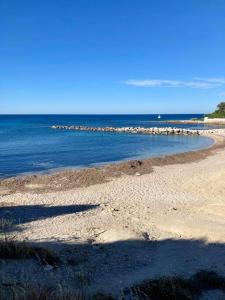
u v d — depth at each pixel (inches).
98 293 293.7
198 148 1824.6
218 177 887.1
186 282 318.7
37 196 789.2
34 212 652.1
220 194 753.6
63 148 1808.6
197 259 399.9
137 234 490.0
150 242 468.4
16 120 6889.8
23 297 274.8
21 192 834.2
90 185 900.0
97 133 3043.8
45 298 278.1
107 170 1067.3
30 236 496.7
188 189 818.8
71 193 814.5
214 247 439.5
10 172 1121.4
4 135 2797.7
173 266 376.8
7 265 356.8
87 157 1480.1
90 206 687.7
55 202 728.3
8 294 282.2
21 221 591.8
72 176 988.6
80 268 367.9
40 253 387.5
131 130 3284.9
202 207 645.3
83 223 565.6
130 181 935.7
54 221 586.9
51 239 476.7
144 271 363.9
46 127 4101.9
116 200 735.7
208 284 327.0
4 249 384.5
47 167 1222.3
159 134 2871.6
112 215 606.2
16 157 1457.9
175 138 2470.5
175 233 504.1
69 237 487.5
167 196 761.0
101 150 1734.7
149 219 569.6
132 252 427.8
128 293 303.0
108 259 402.9
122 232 499.5
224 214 588.7
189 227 514.0
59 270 357.1
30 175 1032.2
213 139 2331.4
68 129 3688.5
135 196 768.3
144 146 1935.3
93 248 441.4
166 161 1254.9
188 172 1044.5
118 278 343.9
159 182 912.9
